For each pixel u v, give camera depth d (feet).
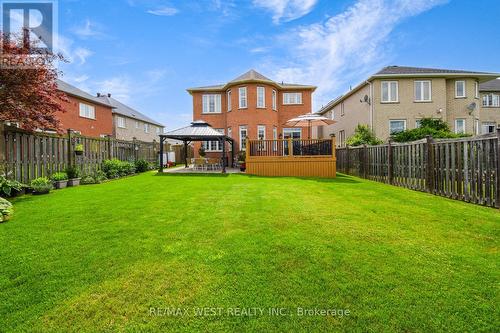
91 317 7.09
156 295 7.97
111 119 95.20
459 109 64.69
